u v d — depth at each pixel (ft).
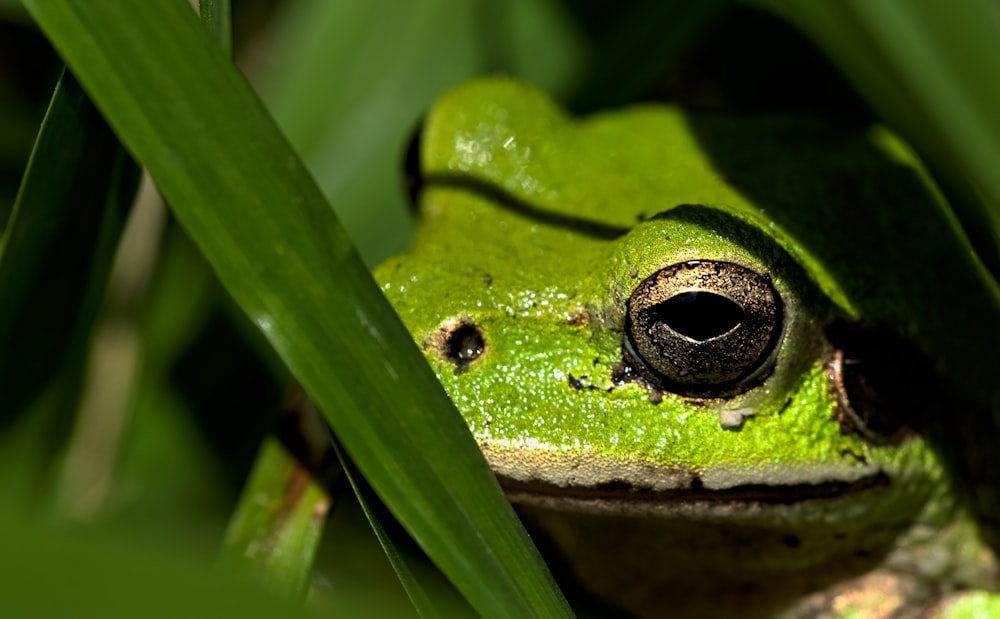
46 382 0.49
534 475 0.47
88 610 0.36
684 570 0.50
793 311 0.47
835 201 0.50
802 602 0.51
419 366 0.43
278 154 0.43
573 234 0.49
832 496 0.49
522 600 0.44
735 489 0.48
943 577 0.51
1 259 0.46
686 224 0.46
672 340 0.47
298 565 0.47
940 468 0.50
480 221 0.50
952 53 0.47
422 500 0.43
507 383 0.47
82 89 0.45
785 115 0.52
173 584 0.38
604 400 0.47
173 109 0.43
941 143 0.48
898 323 0.49
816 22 0.50
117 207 0.47
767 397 0.48
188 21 0.43
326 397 0.43
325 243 0.43
